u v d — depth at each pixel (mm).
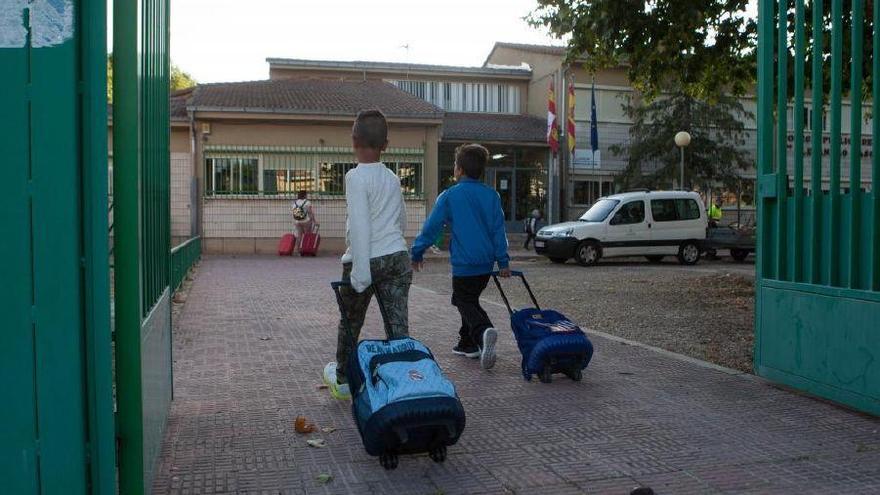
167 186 4590
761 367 6027
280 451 4215
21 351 2607
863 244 5082
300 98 25656
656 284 14484
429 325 8883
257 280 14805
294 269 17859
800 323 5574
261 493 3602
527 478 3848
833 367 5238
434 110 25000
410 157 25016
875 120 4980
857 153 5145
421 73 34406
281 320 9227
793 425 4781
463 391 5652
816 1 5469
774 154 6043
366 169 4719
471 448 4316
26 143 2568
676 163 29188
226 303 10977
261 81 28766
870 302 4910
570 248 20016
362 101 25844
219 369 6344
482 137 30344
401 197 4914
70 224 2602
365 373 3898
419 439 3787
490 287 13930
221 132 23797
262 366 6473
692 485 3773
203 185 23797
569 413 5051
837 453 4254
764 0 6035
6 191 2568
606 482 3801
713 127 29969
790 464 4078
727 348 7598
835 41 5375
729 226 23922
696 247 21219
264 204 24094
